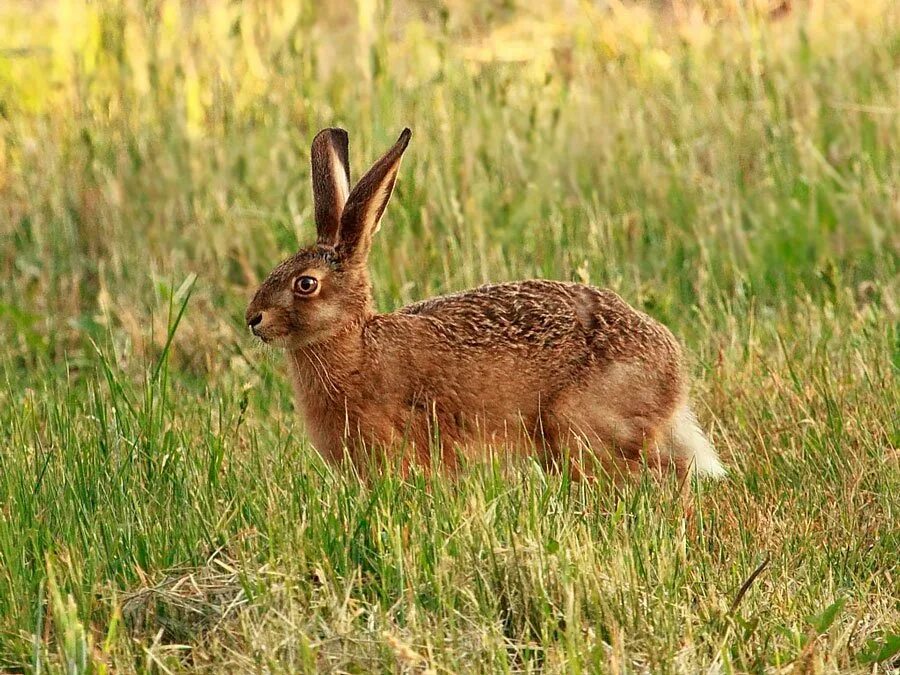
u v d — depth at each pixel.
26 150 18.83
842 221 16.67
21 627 9.12
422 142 18.23
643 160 17.95
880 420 12.17
